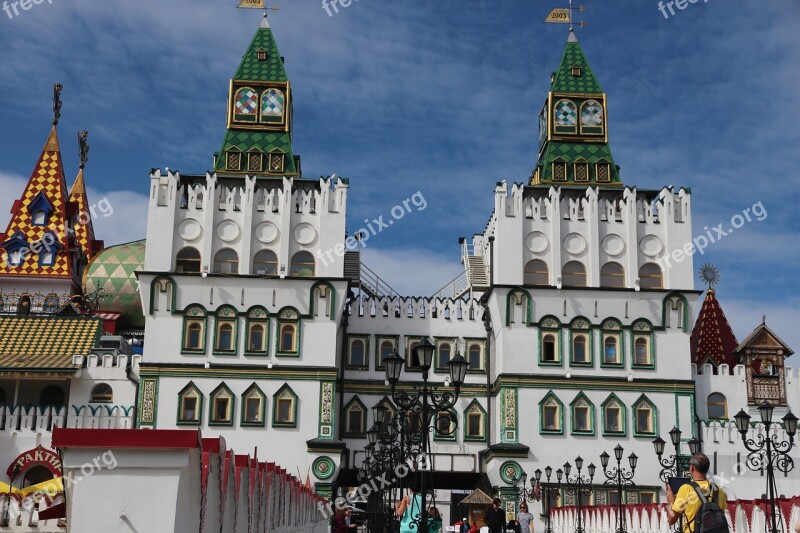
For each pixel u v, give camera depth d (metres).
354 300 58.94
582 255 57.72
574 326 56.62
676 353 56.75
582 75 62.59
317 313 55.84
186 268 56.06
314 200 57.69
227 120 60.09
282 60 61.91
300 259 56.78
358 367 57.91
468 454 56.69
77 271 70.44
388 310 58.94
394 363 27.00
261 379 54.72
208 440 13.05
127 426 53.66
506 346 56.22
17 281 67.06
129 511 9.95
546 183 60.03
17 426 52.69
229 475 14.59
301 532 30.22
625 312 56.88
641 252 58.03
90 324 58.09
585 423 55.53
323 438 54.22
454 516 69.56
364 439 56.88
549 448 54.94
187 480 10.57
